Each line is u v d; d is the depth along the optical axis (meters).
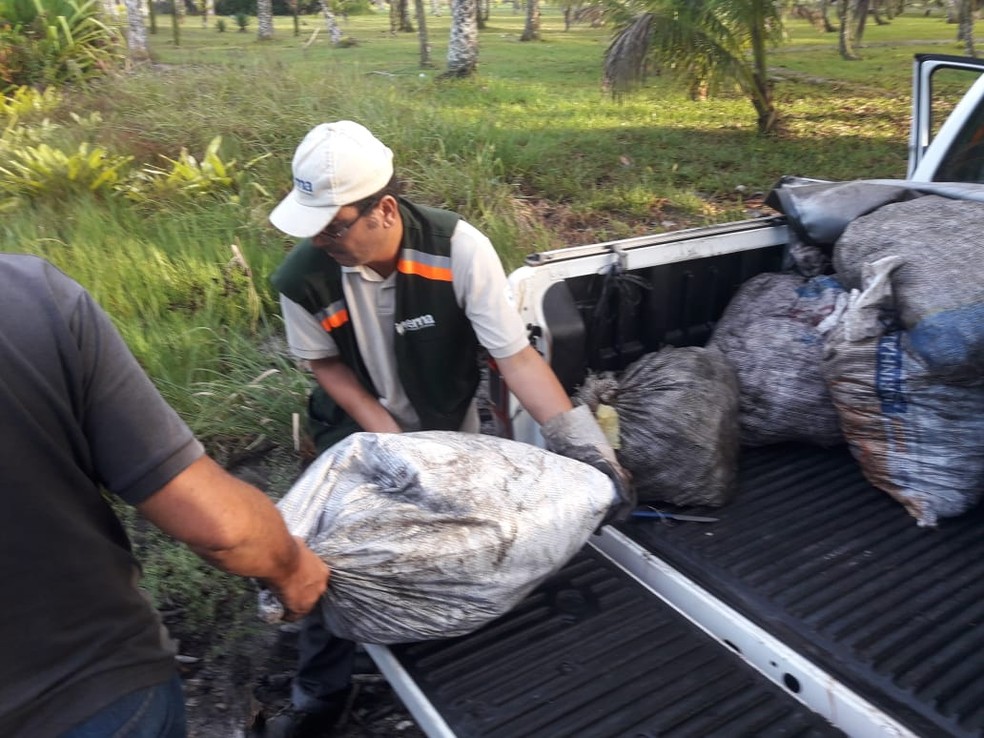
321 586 1.83
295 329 2.61
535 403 2.41
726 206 8.13
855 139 11.13
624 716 1.91
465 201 6.93
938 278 2.44
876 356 2.54
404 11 33.31
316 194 2.22
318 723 2.65
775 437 2.92
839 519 2.55
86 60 12.08
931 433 2.49
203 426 4.21
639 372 2.72
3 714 1.30
